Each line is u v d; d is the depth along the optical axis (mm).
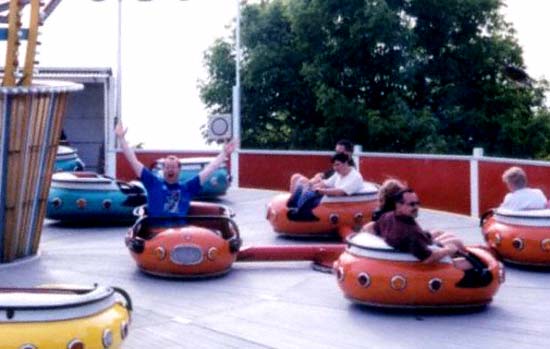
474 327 7809
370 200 11922
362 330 7738
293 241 12008
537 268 10203
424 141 25062
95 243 11805
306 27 26891
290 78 28234
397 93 26438
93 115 24828
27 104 9945
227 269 9875
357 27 25891
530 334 7594
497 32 27625
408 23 26891
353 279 8258
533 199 10273
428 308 8242
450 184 15305
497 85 27422
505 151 26625
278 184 18969
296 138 27562
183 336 7602
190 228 9766
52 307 5652
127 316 6215
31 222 10492
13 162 10031
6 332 5527
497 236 10203
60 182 13062
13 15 9766
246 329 7801
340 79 26734
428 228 13430
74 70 24469
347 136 25969
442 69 27219
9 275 9797
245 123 29047
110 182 13180
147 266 9734
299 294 9023
